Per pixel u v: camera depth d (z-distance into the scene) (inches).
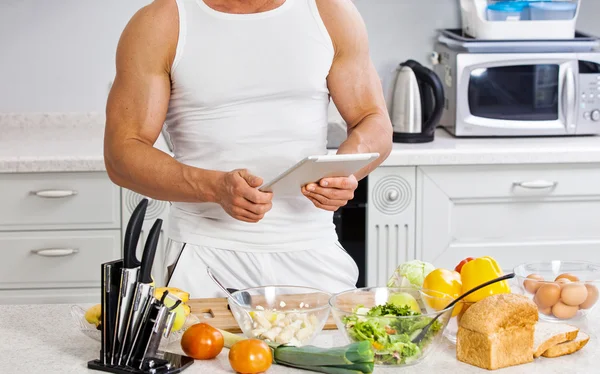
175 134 75.2
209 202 69.6
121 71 71.6
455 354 55.9
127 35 71.3
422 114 122.2
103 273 53.6
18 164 111.0
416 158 114.7
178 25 71.1
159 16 70.8
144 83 71.1
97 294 116.0
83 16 132.9
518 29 123.6
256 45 71.6
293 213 74.6
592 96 124.0
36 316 63.1
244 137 72.8
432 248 118.3
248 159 73.1
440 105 119.1
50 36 133.0
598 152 116.4
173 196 69.9
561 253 119.9
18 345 57.5
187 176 68.9
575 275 61.6
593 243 120.0
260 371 52.5
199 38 71.1
